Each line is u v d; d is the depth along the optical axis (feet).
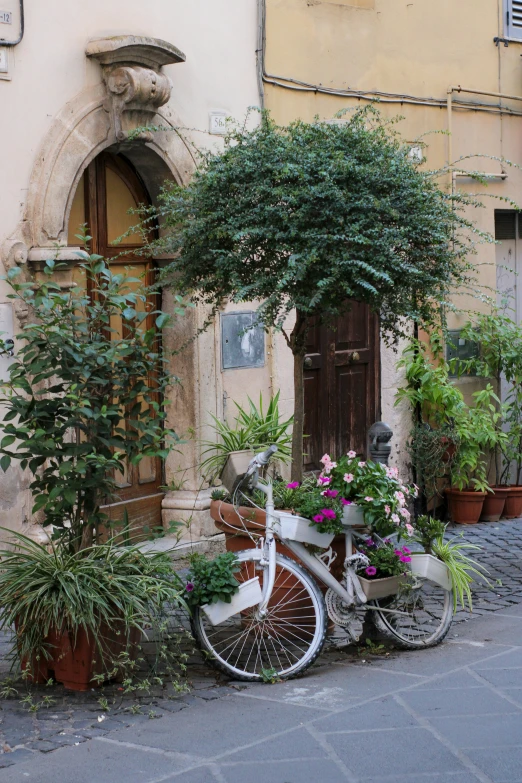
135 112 25.34
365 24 32.27
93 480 17.95
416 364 33.24
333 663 19.30
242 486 19.86
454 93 34.68
